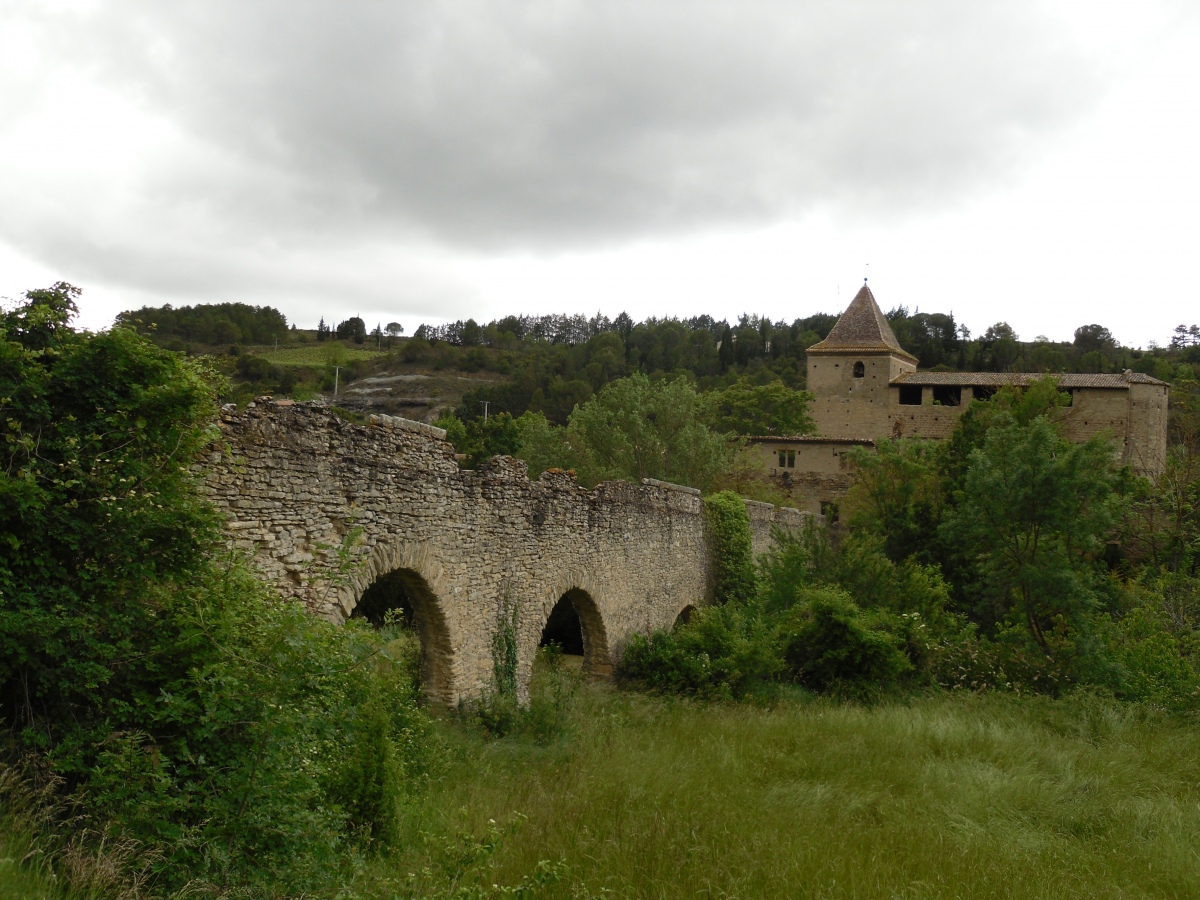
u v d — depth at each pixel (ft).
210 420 23.62
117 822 15.61
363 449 31.27
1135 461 155.12
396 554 33.27
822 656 59.93
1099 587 79.36
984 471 71.05
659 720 45.65
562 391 254.06
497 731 39.01
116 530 18.16
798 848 25.04
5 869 12.73
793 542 77.97
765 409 186.80
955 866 24.91
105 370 19.29
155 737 17.35
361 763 22.08
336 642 20.01
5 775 15.12
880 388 179.73
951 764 37.42
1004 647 62.69
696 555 76.43
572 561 50.67
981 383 170.19
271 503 26.45
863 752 38.68
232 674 17.38
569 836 23.79
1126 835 30.22
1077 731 47.32
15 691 16.69
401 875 19.16
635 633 60.18
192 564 19.43
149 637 18.44
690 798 29.45
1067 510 67.21
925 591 72.13
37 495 16.84
